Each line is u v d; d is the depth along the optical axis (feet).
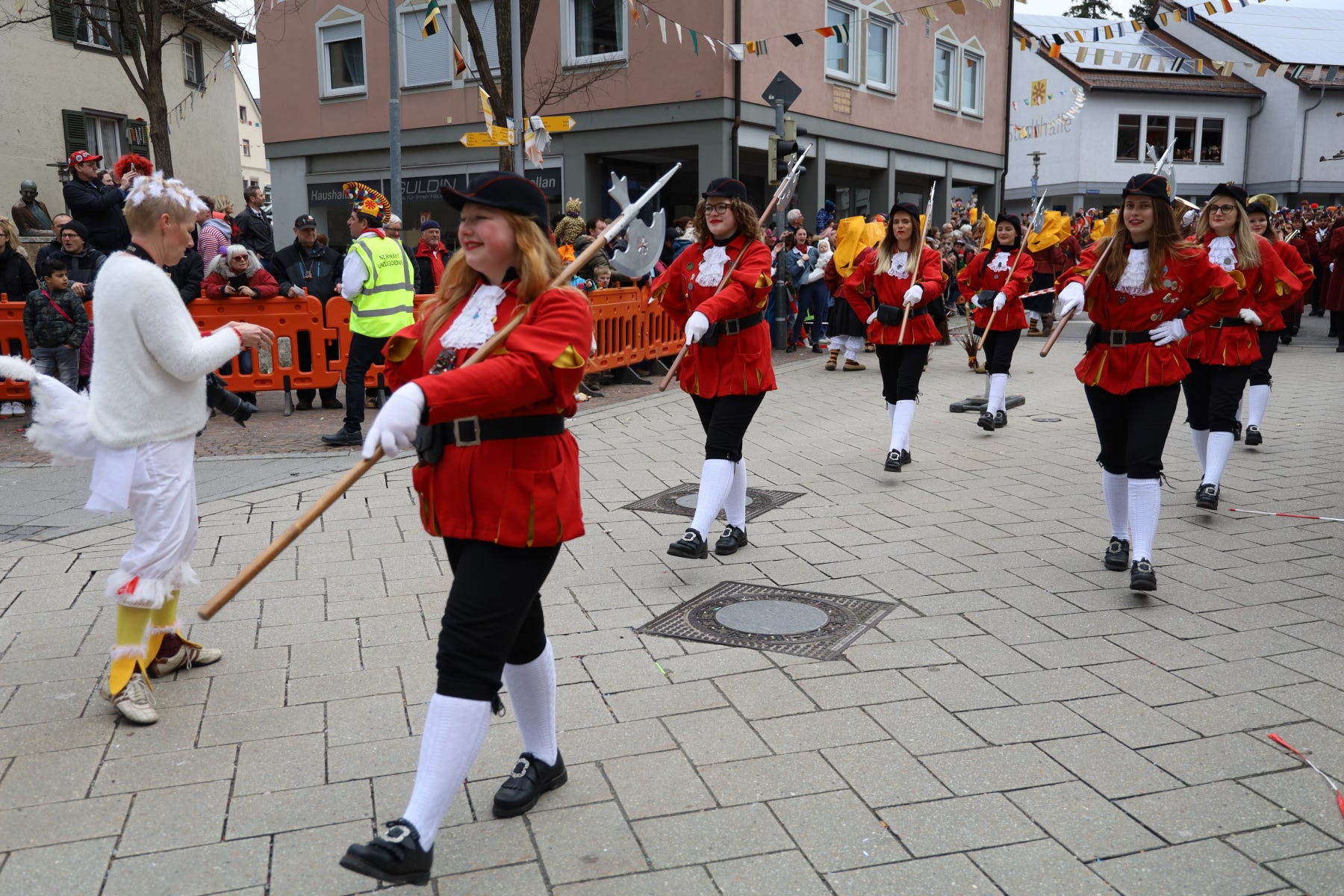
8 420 31.81
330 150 69.46
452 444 8.46
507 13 38.75
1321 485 21.68
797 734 10.84
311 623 14.10
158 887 8.35
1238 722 11.01
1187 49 110.42
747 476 23.35
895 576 16.10
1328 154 105.40
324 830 9.18
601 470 23.82
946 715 11.23
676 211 69.62
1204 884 8.23
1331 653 12.87
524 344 8.07
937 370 43.39
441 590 15.39
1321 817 9.18
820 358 47.21
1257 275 20.31
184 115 75.41
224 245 34.55
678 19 56.59
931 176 79.97
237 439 27.91
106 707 11.63
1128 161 106.11
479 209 8.43
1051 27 106.22
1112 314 15.49
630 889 8.25
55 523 18.95
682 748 10.57
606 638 13.56
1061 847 8.75
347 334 32.55
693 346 17.19
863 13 67.15
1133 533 15.17
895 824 9.13
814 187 65.77
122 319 10.84
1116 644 13.21
